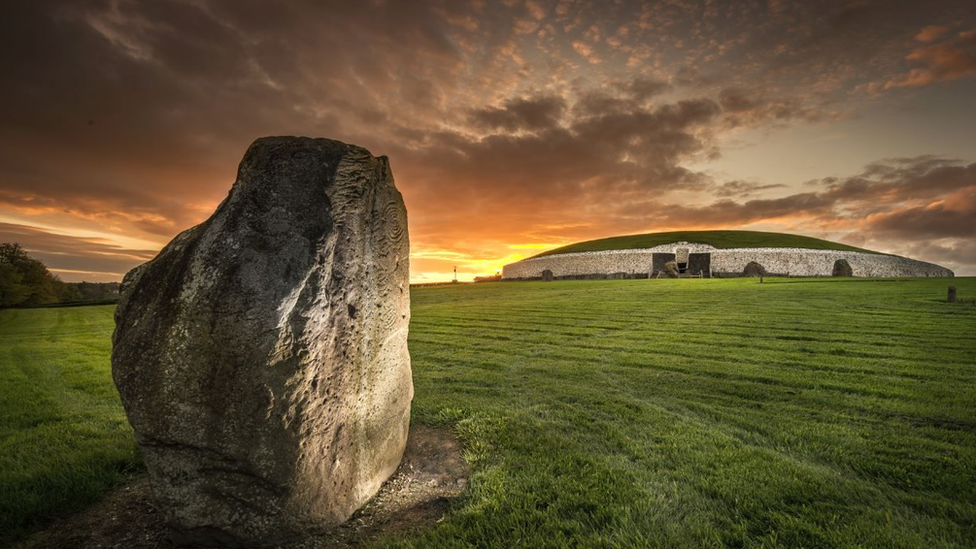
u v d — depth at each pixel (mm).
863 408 7797
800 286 33219
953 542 3920
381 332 5055
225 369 3598
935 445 6098
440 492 5020
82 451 5941
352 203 4527
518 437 6391
